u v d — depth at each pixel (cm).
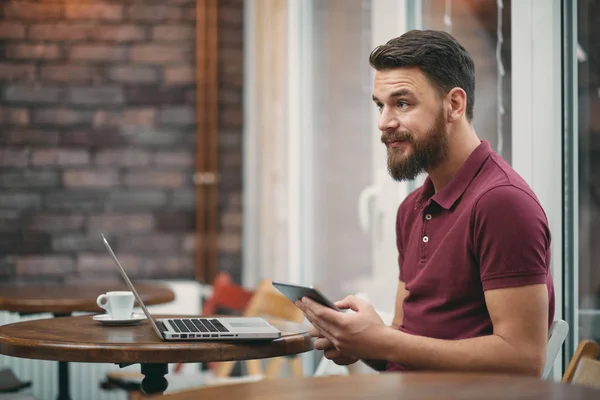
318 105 445
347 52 405
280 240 480
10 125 527
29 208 528
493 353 178
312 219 455
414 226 211
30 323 244
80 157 533
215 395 138
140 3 539
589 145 240
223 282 441
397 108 200
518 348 177
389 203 351
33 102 530
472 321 191
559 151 249
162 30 541
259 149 520
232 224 546
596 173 237
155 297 344
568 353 247
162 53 541
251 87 535
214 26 542
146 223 538
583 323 243
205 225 542
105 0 536
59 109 532
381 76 202
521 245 179
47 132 530
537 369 177
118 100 537
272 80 494
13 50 529
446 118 199
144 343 204
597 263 237
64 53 533
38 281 527
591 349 182
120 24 538
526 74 256
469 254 190
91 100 535
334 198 423
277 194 486
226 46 546
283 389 141
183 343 204
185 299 498
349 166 404
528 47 255
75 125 533
